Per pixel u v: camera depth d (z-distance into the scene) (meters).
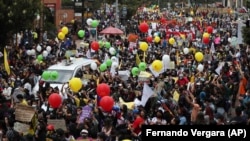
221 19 108.62
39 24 57.44
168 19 101.88
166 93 24.64
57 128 18.41
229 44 55.66
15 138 17.39
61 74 30.69
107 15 100.31
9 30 39.72
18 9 39.25
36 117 18.69
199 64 33.81
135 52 42.38
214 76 30.22
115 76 29.41
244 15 85.19
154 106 21.98
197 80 29.05
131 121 20.22
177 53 39.31
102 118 20.02
